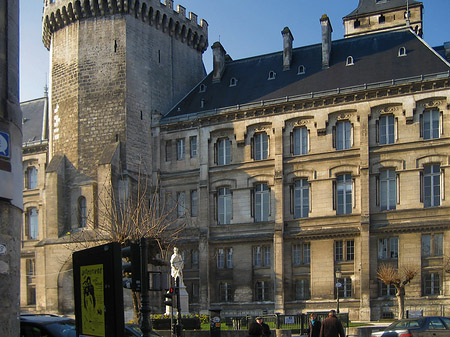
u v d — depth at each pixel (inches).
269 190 2048.5
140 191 2150.6
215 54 2346.2
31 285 2477.9
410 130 1889.8
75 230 2167.8
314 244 1958.7
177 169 2201.0
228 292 2066.9
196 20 2561.5
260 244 2034.9
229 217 2098.9
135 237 1605.6
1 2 769.6
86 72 2251.5
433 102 1872.5
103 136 2191.2
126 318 2004.2
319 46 2225.6
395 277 1721.2
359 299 1876.2
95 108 2217.0
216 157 2135.8
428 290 1820.9
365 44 2148.1
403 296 1720.0
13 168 767.7
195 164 2177.7
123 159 2145.7
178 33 2456.9
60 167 2212.1
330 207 1953.7
